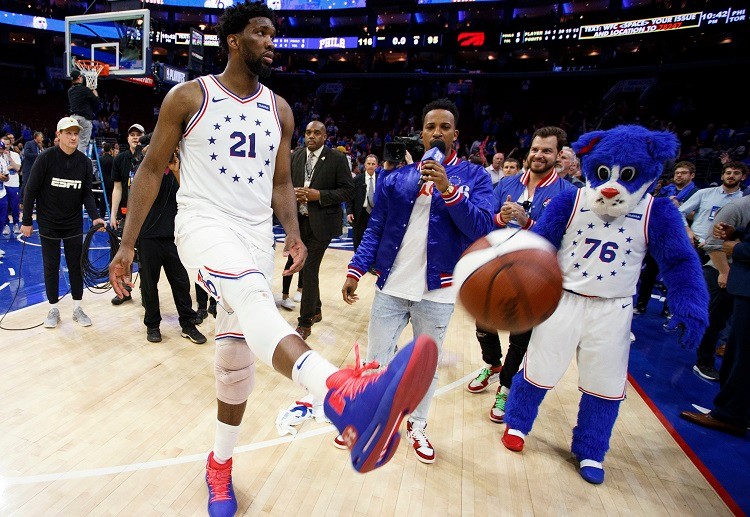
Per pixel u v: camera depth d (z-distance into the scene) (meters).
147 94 25.08
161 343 3.78
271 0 26.42
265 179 1.84
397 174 2.39
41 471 2.15
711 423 3.18
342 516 2.03
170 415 2.71
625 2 21.02
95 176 7.94
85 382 3.03
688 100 18.59
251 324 1.41
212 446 2.44
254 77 1.78
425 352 1.06
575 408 3.26
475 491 2.28
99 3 25.41
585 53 24.25
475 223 2.14
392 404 1.06
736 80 18.67
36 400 2.76
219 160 1.72
